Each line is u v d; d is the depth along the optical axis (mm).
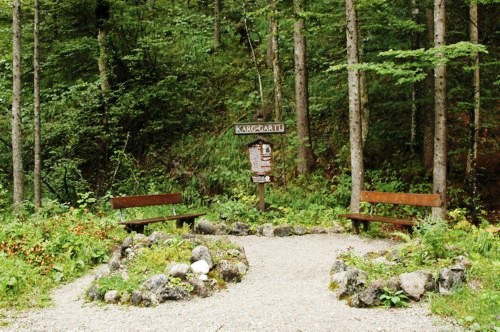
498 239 8914
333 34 17453
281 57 19719
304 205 14305
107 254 9695
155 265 7742
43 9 17719
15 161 13023
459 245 8305
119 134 18656
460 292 6535
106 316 6414
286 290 7430
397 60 15031
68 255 8945
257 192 15703
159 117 19000
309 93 18031
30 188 16891
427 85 14266
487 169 14688
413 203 11008
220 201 15727
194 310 6535
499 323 5555
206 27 23219
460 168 14938
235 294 7246
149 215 14094
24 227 9930
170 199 12320
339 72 17281
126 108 17734
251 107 18812
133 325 6066
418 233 8812
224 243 8938
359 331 5707
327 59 17516
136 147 18781
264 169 13180
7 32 17688
